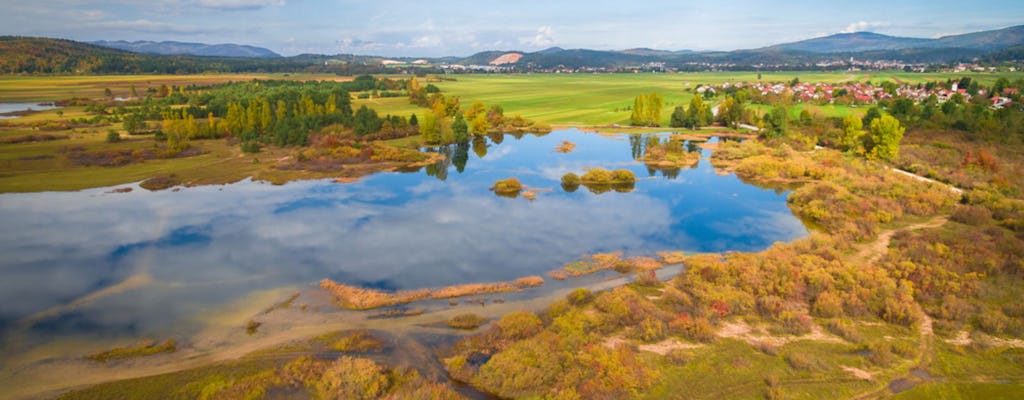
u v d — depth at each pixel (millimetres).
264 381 34688
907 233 64312
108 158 107312
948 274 50250
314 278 54375
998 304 45750
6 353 39719
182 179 95812
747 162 107000
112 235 66812
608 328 41938
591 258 60250
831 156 108125
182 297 49750
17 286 51969
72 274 54938
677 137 147250
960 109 151625
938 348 38812
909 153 110438
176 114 153125
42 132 134500
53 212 75875
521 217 76250
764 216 76938
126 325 44281
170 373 36406
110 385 34906
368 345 40125
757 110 191000
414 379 35281
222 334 42562
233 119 138750
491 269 57062
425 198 86438
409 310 47000
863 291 46406
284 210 78562
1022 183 88625
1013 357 37375
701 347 39156
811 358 37062
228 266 57375
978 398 33000
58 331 43250
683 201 85312
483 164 116000
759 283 49281
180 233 67938
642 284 52156
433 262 58906
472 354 38656
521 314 43531
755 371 35844
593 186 95250
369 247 63500
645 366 35969
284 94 189750
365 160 113625
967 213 70688
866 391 33750
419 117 182250
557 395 33125
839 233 64938
